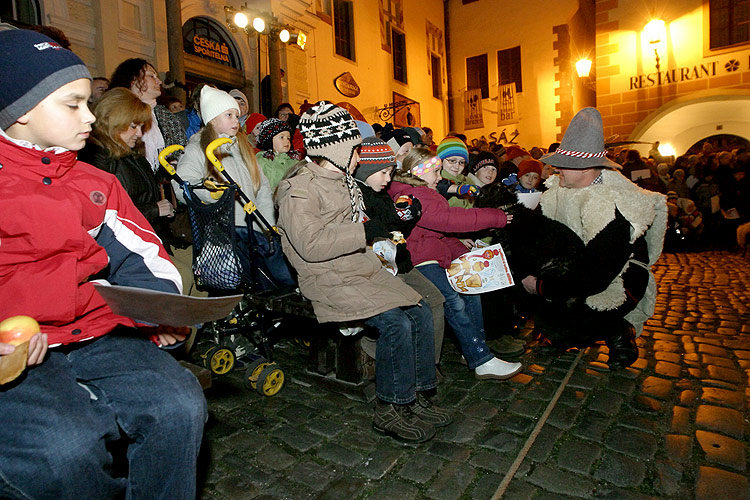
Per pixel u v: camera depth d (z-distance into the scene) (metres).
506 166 5.16
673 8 12.86
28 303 1.28
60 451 1.17
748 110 12.16
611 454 2.16
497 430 2.39
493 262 2.86
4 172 1.27
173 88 6.73
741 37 12.18
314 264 2.25
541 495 1.90
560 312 3.09
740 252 7.81
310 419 2.56
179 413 1.32
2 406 1.20
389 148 2.60
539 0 15.55
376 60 13.33
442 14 17.19
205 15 8.47
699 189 8.69
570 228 2.98
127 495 1.33
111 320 1.45
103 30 6.73
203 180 2.64
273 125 3.89
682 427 2.36
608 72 13.85
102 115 2.51
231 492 1.97
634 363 3.17
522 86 15.99
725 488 1.88
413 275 2.84
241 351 3.20
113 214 1.50
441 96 17.06
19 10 6.12
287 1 9.74
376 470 2.10
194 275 2.83
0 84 1.26
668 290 5.28
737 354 3.26
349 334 2.61
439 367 3.00
